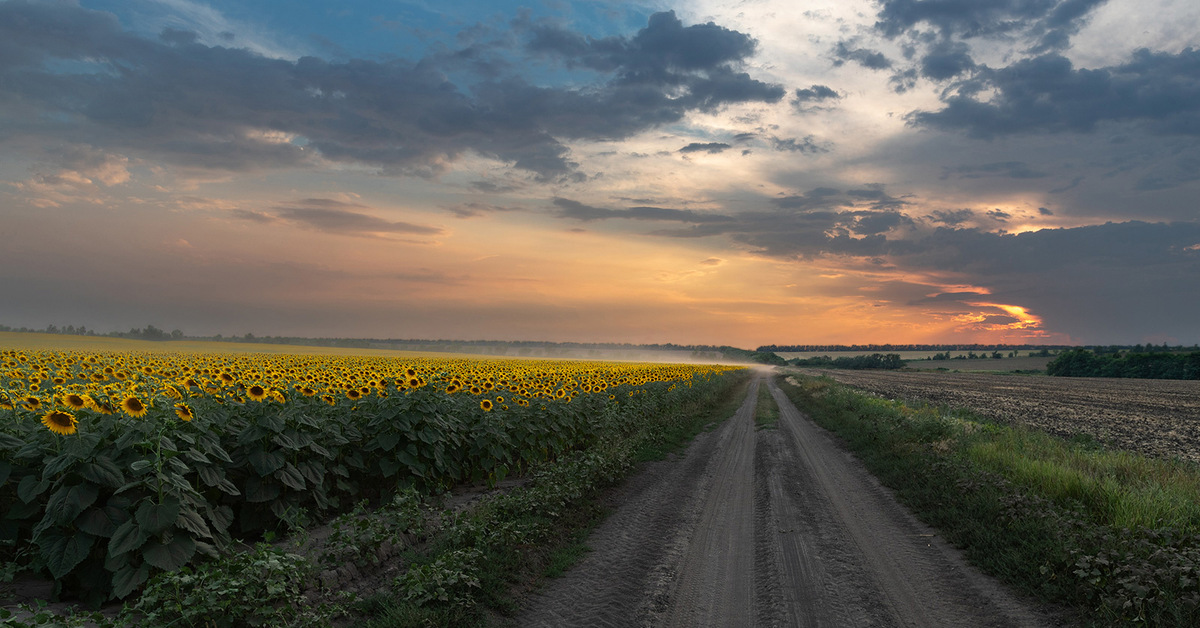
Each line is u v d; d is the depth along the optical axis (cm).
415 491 826
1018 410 3225
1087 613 599
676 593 675
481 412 1109
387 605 580
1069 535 768
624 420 1695
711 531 916
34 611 493
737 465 1450
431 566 616
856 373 10338
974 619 607
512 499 891
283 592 517
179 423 658
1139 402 3972
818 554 810
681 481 1255
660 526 930
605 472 1170
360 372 1599
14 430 594
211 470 657
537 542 794
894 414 2192
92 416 602
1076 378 8750
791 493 1165
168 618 482
